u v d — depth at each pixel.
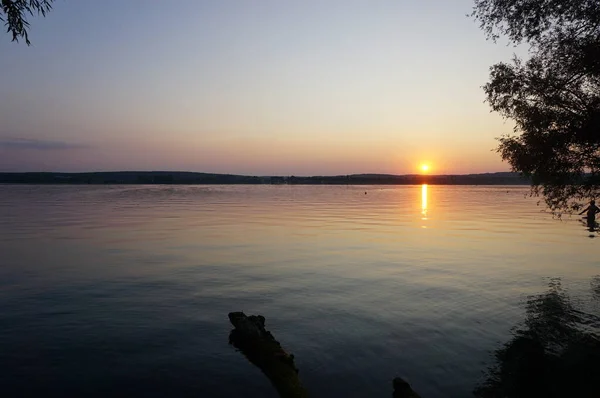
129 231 38.16
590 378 9.71
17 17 7.47
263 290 17.39
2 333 12.39
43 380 9.59
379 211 67.62
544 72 15.78
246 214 59.81
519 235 35.94
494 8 16.08
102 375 9.84
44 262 23.28
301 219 51.94
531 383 9.48
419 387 9.38
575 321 13.48
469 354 11.04
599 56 13.93
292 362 10.16
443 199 120.44
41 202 89.62
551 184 16.98
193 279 19.31
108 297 16.30
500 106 16.73
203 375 9.87
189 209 70.06
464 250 27.80
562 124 15.41
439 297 16.27
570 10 14.76
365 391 9.20
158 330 12.73
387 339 12.03
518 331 12.64
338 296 16.45
